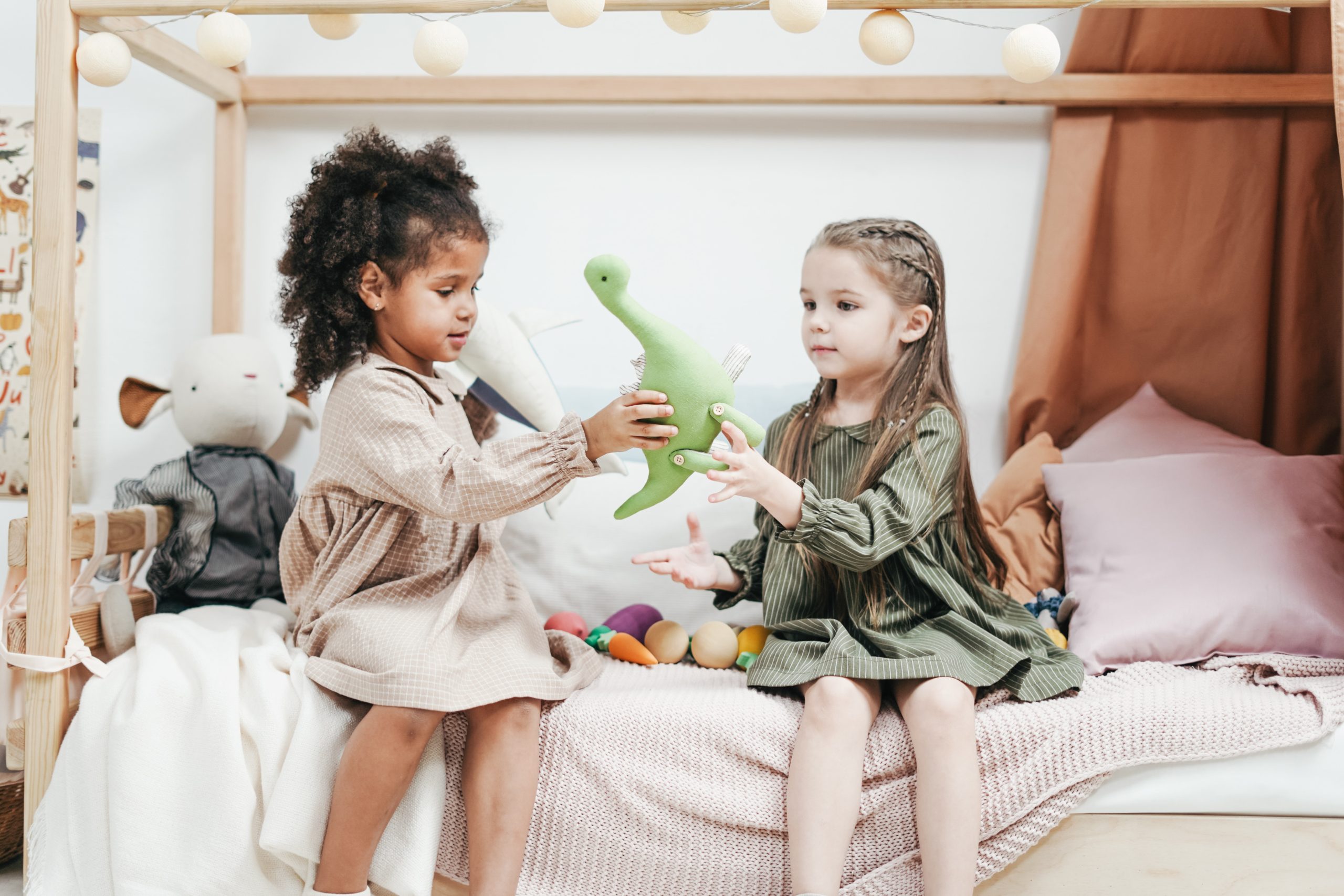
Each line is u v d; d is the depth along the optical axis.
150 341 1.61
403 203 1.04
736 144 1.56
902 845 0.92
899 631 1.06
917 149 1.54
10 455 1.59
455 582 1.03
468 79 1.49
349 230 1.03
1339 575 1.12
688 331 1.58
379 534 1.01
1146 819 0.94
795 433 1.20
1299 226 1.44
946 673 0.94
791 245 1.56
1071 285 1.46
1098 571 1.20
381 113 1.57
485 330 1.33
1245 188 1.45
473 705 0.90
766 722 0.94
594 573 1.37
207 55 0.97
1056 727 0.93
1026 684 0.98
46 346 1.01
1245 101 1.40
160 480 1.34
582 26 0.95
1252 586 1.10
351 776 0.88
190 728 0.93
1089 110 1.46
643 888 0.93
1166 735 0.93
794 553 1.15
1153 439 1.39
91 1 1.00
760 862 0.92
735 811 0.92
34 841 0.97
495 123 1.57
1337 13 0.98
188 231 1.59
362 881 0.89
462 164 1.16
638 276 1.58
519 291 1.59
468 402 1.41
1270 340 1.49
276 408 1.44
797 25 0.94
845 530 0.98
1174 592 1.12
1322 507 1.18
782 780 0.93
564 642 1.08
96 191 1.59
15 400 1.59
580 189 1.58
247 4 0.98
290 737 0.92
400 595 1.00
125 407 1.39
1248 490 1.20
